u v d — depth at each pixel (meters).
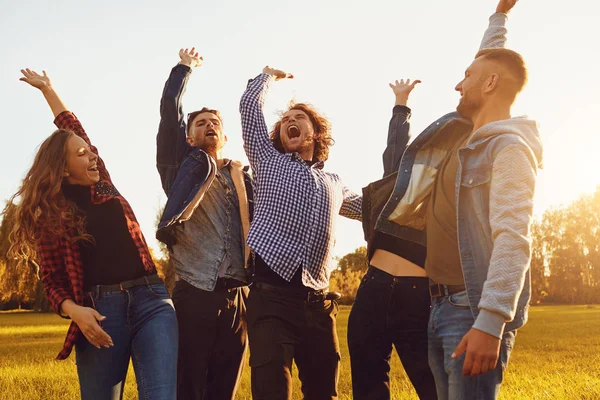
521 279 2.39
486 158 2.63
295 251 3.90
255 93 4.30
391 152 4.37
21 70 4.03
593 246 88.00
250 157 4.21
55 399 8.05
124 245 3.49
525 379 8.56
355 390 3.57
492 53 2.90
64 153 3.45
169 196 4.27
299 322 3.93
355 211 4.48
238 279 4.32
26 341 21.52
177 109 4.66
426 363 3.47
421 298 3.46
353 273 36.25
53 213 3.38
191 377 4.17
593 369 10.02
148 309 3.45
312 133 4.43
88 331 3.22
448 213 2.87
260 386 3.76
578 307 65.88
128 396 7.53
